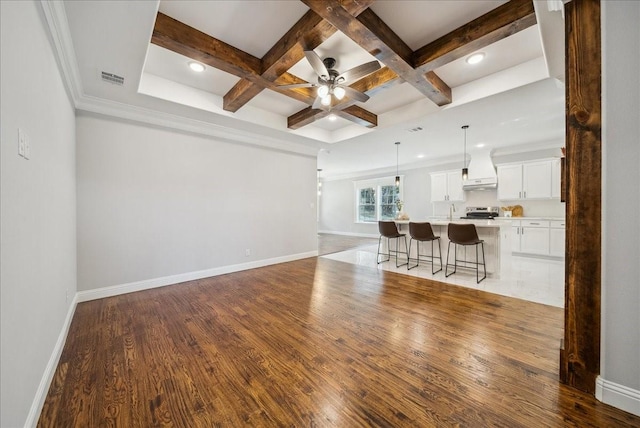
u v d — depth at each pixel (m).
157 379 1.64
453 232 3.81
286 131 4.57
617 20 1.34
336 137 5.26
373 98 3.81
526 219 5.32
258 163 4.87
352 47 2.58
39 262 1.49
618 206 1.34
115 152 3.30
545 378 1.61
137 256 3.46
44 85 1.65
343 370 1.72
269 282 3.81
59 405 1.42
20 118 1.24
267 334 2.23
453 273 4.21
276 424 1.30
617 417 1.30
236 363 1.81
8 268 1.07
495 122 4.12
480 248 4.09
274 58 2.55
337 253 6.22
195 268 4.01
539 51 2.67
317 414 1.36
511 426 1.26
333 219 10.74
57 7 1.66
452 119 3.98
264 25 2.29
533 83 2.86
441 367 1.74
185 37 2.26
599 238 1.40
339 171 9.59
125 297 3.18
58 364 1.79
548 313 2.61
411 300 3.02
